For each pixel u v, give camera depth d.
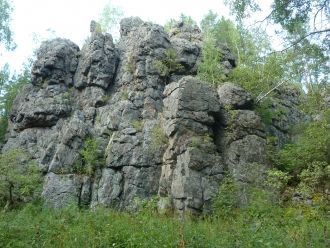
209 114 24.86
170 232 10.16
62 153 27.42
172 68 33.38
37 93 32.28
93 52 33.16
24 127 31.23
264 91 29.64
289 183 23.31
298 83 34.94
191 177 22.11
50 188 25.55
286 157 24.12
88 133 28.73
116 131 28.52
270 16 12.30
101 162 26.97
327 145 22.88
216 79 31.42
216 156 23.33
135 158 26.14
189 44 35.06
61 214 13.27
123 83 32.31
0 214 13.96
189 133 23.88
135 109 30.22
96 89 32.16
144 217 12.80
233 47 38.94
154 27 34.22
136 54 32.88
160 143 26.20
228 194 21.33
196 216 20.95
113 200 25.12
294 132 30.25
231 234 10.30
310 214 17.22
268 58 29.73
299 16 11.86
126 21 38.56
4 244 9.47
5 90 39.41
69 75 33.53
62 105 31.23
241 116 25.34
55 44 34.38
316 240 9.81
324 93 26.48
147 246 8.92
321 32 11.90
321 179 21.33
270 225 12.55
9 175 23.83
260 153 24.44
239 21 13.13
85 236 9.73
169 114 25.38
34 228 10.42
